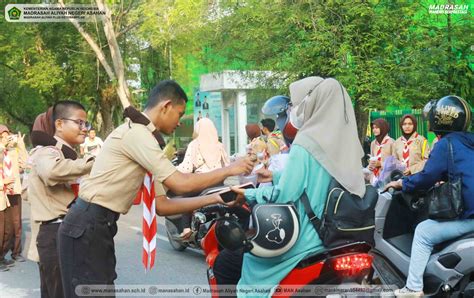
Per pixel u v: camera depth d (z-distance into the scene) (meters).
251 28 13.81
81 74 26.14
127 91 20.83
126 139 3.50
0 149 8.30
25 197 5.67
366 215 3.43
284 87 13.64
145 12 20.39
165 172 3.48
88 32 24.17
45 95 28.25
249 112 23.41
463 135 4.75
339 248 3.41
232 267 3.99
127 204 3.60
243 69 15.87
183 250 8.78
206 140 8.41
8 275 7.75
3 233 8.34
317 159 3.48
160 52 25.19
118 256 8.50
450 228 4.62
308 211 3.47
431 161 4.73
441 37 12.97
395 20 12.73
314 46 12.75
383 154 8.89
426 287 4.78
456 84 13.42
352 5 12.62
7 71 27.48
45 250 4.57
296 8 13.15
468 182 4.59
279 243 3.38
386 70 12.49
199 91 25.00
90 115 29.84
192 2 17.89
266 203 3.49
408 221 5.08
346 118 3.57
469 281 4.64
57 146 4.72
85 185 3.59
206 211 4.61
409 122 8.62
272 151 7.50
